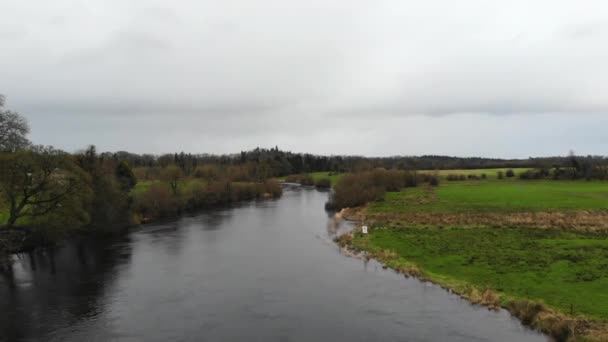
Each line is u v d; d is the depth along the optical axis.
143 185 105.06
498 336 23.41
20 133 54.69
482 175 157.12
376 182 113.06
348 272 37.34
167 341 24.31
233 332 25.34
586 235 47.09
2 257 42.03
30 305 30.38
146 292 33.09
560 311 24.95
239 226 66.56
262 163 170.25
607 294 27.47
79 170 50.91
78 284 35.41
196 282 35.50
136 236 58.28
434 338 23.61
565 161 167.00
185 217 78.62
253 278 36.31
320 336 24.48
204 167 132.62
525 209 69.50
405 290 31.84
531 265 35.12
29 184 45.91
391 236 51.50
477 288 30.41
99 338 24.84
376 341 23.56
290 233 59.09
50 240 51.19
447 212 69.81
